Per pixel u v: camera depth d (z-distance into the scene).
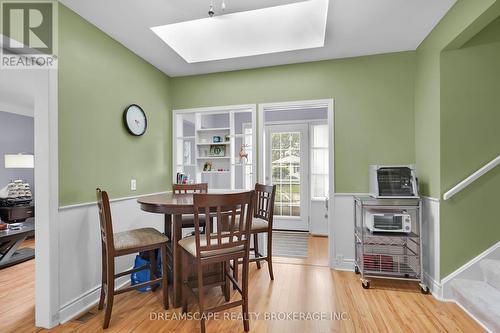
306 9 2.31
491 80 2.14
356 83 2.88
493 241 2.12
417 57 2.69
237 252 1.80
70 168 1.98
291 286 2.45
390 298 2.20
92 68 2.21
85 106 2.13
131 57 2.71
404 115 2.77
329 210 2.94
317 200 4.45
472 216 2.15
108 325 1.82
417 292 2.31
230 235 1.75
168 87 3.42
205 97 3.36
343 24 2.25
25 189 4.66
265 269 2.87
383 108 2.82
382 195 2.43
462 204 2.17
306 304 2.11
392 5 1.99
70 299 1.96
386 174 2.50
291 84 3.07
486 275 2.06
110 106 2.41
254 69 3.19
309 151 4.53
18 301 2.21
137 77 2.80
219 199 1.69
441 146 2.20
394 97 2.79
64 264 1.91
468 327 1.79
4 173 4.65
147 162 2.96
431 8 2.02
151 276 2.22
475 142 2.15
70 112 1.98
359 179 2.87
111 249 1.81
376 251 2.81
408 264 2.68
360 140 2.87
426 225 2.45
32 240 4.21
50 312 1.80
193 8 2.02
